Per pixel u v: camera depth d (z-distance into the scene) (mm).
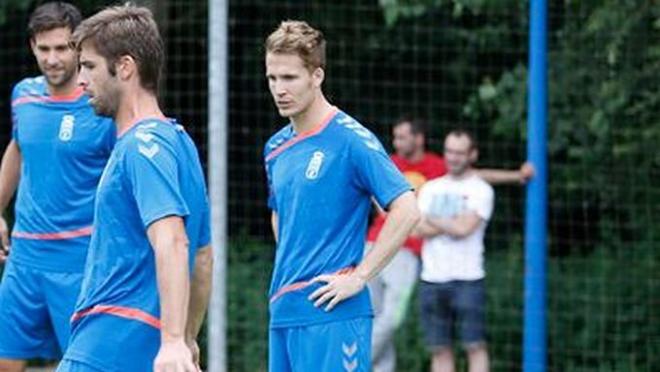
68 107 25156
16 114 25594
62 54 24766
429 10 38875
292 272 22750
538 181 31344
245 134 40656
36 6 41125
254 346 38125
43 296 25547
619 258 36719
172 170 17031
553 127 36156
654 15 35094
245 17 41094
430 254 32438
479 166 39531
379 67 40781
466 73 40000
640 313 36500
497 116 39469
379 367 33250
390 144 40625
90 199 25250
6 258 27297
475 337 32406
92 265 17656
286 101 22281
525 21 38812
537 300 31328
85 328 17609
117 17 17438
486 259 38719
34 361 39625
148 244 17375
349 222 22578
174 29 40219
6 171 26797
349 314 22547
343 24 40844
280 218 23047
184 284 16672
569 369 36750
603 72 35594
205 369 36469
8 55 42156
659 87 35344
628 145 35875
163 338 16547
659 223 36438
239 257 39562
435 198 32312
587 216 37094
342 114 22750
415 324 37531
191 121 40281
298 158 22672
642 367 36375
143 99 17500
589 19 35375
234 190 40312
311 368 22641
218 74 31219
